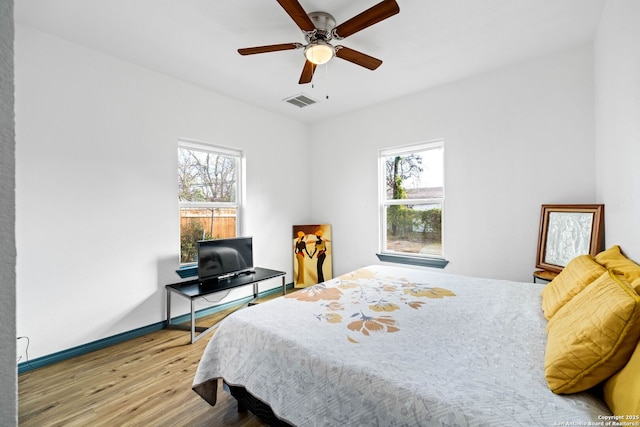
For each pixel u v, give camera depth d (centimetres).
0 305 34
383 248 382
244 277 327
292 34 226
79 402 177
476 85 296
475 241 300
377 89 328
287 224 416
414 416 92
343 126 409
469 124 301
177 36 228
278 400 129
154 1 190
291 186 423
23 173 211
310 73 238
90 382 197
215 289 278
